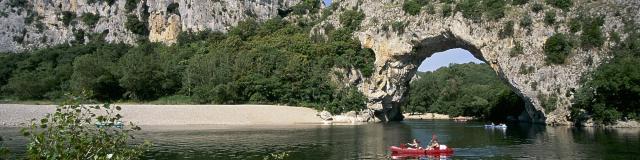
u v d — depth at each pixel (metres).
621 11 84.19
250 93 105.88
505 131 71.06
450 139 58.16
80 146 13.86
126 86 107.56
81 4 154.88
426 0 104.25
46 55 133.88
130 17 148.25
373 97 106.12
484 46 92.44
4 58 133.25
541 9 88.50
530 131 69.44
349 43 108.69
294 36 119.25
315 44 112.75
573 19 85.44
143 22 148.12
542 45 86.56
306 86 103.38
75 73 110.56
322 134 63.88
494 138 58.78
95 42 144.00
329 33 115.62
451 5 98.62
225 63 109.94
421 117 139.75
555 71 84.00
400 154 43.12
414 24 101.69
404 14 104.75
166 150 44.75
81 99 15.03
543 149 46.06
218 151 44.19
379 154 43.16
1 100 109.88
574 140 53.38
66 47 142.75
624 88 72.94
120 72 110.06
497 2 92.88
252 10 149.00
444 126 87.25
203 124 82.50
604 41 82.38
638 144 47.66
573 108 79.19
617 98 75.31
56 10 154.50
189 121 83.44
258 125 83.12
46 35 150.38
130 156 14.96
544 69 85.00
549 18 86.44
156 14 146.50
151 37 146.38
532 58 86.81
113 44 141.00
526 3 90.50
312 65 107.94
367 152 44.41
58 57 134.62
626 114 74.44
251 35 131.88
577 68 82.38
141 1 150.12
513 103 116.25
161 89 112.94
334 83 104.50
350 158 40.62
